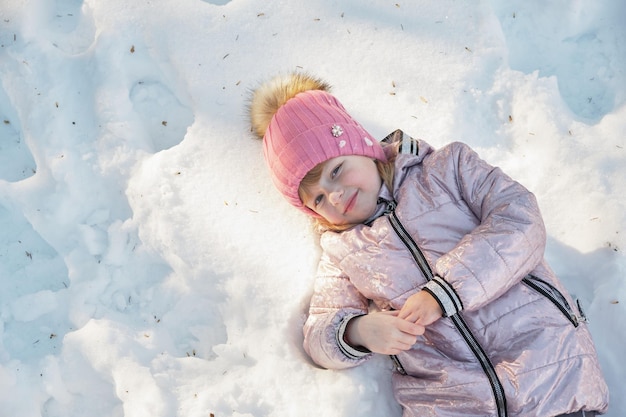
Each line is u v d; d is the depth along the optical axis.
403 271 1.87
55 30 2.44
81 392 1.96
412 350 1.84
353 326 1.82
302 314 2.02
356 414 1.83
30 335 2.05
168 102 2.37
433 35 2.37
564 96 2.34
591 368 1.70
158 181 2.14
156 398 1.86
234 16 2.40
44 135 2.22
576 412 1.70
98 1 2.40
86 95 2.30
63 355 1.97
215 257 2.07
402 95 2.29
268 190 2.16
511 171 2.19
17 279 2.13
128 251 2.13
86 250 2.13
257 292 2.02
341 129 1.93
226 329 2.04
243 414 1.83
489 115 2.27
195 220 2.11
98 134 2.23
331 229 2.05
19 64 2.32
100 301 2.08
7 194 2.17
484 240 1.75
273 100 2.07
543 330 1.73
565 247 2.06
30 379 1.94
